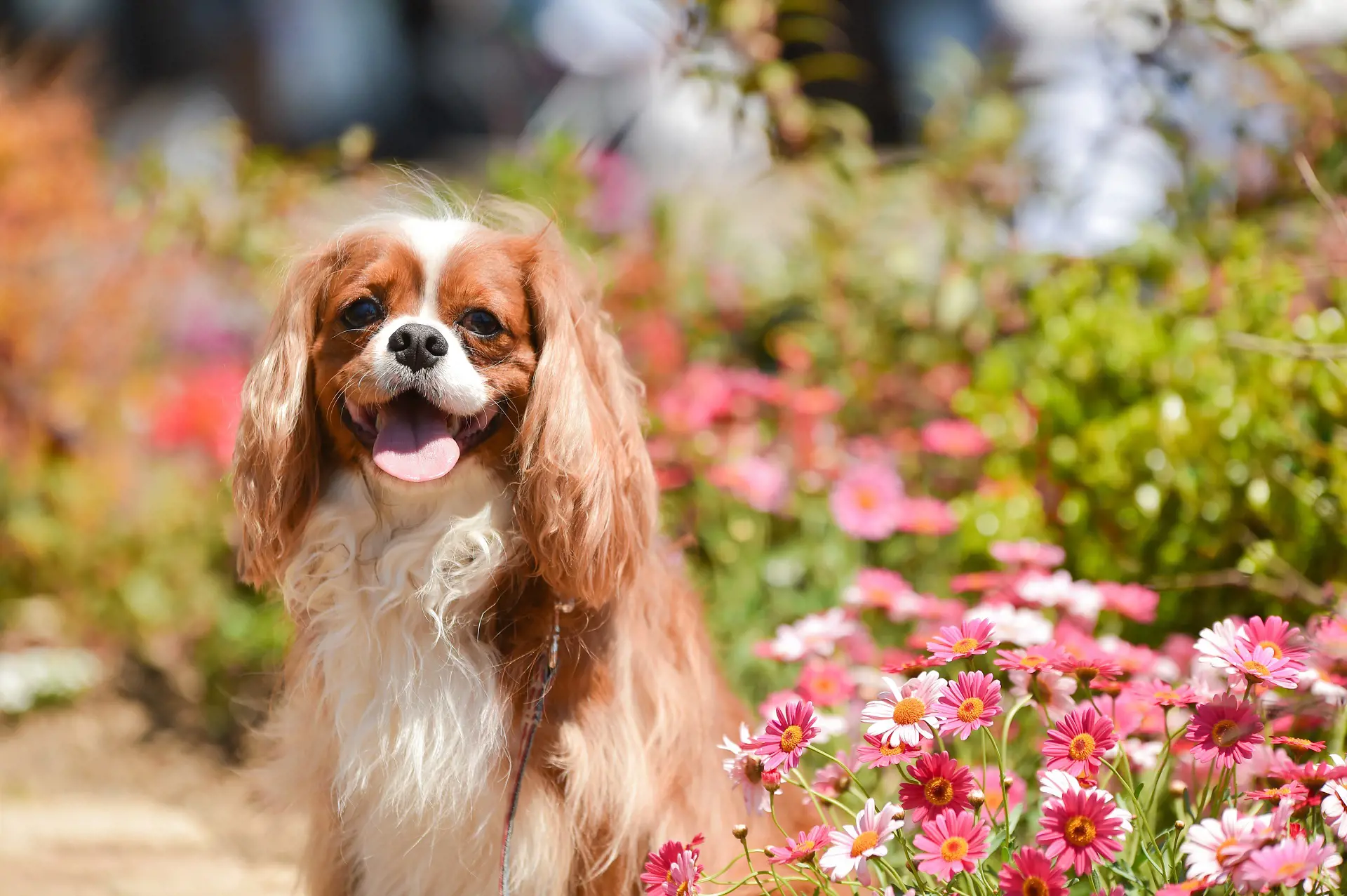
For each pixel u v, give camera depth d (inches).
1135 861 120.3
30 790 231.0
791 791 154.2
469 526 135.3
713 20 242.8
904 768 127.6
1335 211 172.2
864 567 219.9
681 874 110.7
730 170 303.0
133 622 286.5
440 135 596.4
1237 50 224.7
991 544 189.6
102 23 602.5
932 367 249.8
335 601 137.8
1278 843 99.2
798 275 270.5
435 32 603.2
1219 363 189.3
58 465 304.8
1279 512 173.2
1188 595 180.5
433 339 129.8
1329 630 131.7
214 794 229.9
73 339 306.0
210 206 275.3
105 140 429.1
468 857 132.6
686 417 230.4
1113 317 199.9
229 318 319.9
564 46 486.0
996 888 109.2
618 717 133.5
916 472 238.2
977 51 498.0
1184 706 122.0
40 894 181.3
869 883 106.1
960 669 164.7
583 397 135.9
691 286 268.7
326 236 149.6
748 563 220.8
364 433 135.9
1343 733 129.9
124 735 254.8
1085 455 187.9
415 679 133.3
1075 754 108.9
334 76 596.1
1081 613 153.5
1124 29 247.6
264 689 253.4
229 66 603.5
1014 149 266.1
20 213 307.9
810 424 236.4
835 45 487.8
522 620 136.7
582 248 236.4
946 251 249.6
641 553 141.2
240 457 140.9
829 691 153.6
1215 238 225.8
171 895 181.9
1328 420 174.1
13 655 284.7
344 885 140.9
